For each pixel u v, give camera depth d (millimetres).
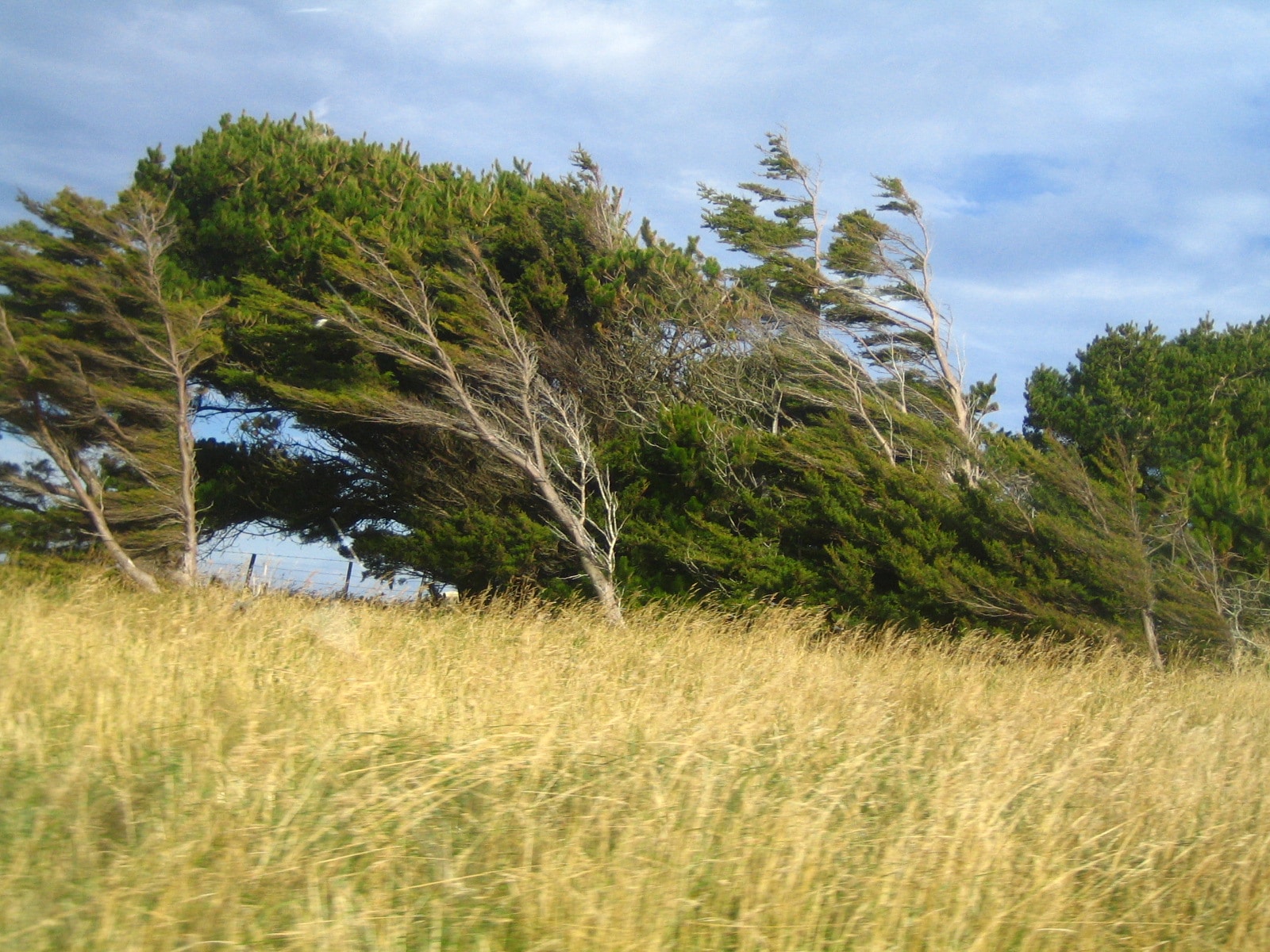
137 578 16078
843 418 19109
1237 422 18766
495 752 4574
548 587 17812
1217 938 4113
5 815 3830
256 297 17656
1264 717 8828
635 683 7844
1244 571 15344
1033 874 4203
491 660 8297
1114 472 16219
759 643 11258
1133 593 14438
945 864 4109
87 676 6277
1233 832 4984
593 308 20531
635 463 18922
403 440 19859
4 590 11414
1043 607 14742
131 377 16859
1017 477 17188
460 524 18016
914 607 15914
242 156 20750
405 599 14070
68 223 16109
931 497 17172
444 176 24797
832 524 17594
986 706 8016
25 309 16516
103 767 4406
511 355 18016
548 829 4160
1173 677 11906
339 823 3988
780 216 29141
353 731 5125
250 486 20438
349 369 18344
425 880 3736
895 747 6277
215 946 3174
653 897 3629
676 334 21078
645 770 4809
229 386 19453
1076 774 5543
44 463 16688
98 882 3375
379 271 17828
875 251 23828
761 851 4074
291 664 7602
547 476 18141
